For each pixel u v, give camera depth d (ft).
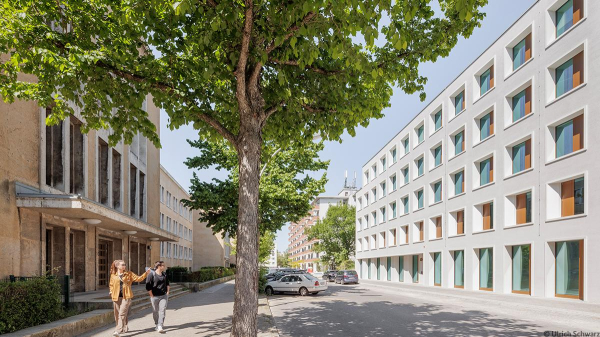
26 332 26.84
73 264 56.18
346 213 252.42
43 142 46.26
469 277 92.94
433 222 116.47
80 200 42.14
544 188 69.97
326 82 29.55
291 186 76.28
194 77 29.19
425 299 69.67
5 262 38.47
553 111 68.64
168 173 137.49
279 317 44.37
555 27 70.90
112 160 71.26
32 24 22.81
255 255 22.58
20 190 41.42
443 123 110.52
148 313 44.83
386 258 159.84
